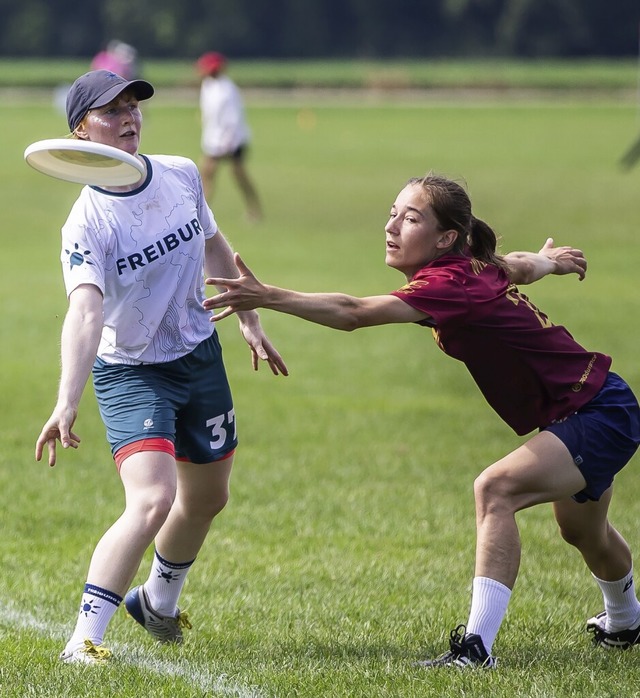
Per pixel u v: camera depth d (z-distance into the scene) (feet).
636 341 143.84
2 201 289.33
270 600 66.13
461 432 109.91
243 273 49.60
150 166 54.95
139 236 53.72
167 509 51.98
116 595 51.70
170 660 54.80
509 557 52.19
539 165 375.04
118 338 54.95
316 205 284.20
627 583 57.52
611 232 237.04
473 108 643.04
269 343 59.62
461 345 53.31
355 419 114.21
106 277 53.78
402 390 127.13
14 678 50.34
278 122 546.67
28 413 113.70
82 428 110.22
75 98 53.57
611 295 175.01
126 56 460.14
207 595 67.05
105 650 51.88
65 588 67.62
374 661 54.29
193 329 56.24
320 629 60.90
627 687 50.08
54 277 189.26
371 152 414.82
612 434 53.11
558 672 52.19
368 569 72.33
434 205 53.57
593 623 59.00
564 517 55.77
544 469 52.11
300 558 74.69
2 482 91.15
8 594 66.28
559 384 53.62
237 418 113.80
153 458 52.80
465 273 52.95
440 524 82.74
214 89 254.27
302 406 119.03
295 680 50.90
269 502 87.61
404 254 54.44
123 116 53.67
